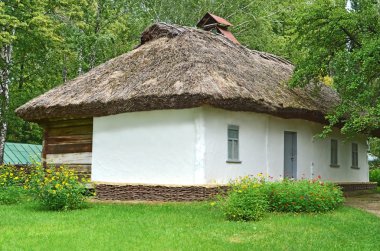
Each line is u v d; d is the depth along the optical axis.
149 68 14.39
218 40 16.62
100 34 25.55
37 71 24.39
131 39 30.84
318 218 10.36
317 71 14.84
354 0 15.18
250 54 17.52
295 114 14.90
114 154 14.36
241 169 14.01
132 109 13.36
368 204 14.15
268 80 15.40
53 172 12.10
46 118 15.66
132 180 13.93
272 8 33.00
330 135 18.47
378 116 12.88
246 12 31.31
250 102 13.14
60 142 16.20
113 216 10.47
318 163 17.47
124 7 30.38
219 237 8.42
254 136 14.58
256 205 10.24
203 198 12.61
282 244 7.97
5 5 19.77
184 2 31.02
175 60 14.12
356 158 20.86
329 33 14.62
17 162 24.41
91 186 14.74
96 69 16.58
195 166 12.87
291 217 10.41
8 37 18.84
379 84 14.35
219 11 30.98
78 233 8.61
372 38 13.61
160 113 13.56
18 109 15.62
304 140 16.73
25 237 8.31
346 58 13.63
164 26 16.73
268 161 14.95
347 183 19.02
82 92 14.89
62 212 11.15
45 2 21.61
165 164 13.37
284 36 31.70
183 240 8.12
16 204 12.62
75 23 24.98
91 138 15.47
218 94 12.25
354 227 9.49
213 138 13.20
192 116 13.02
